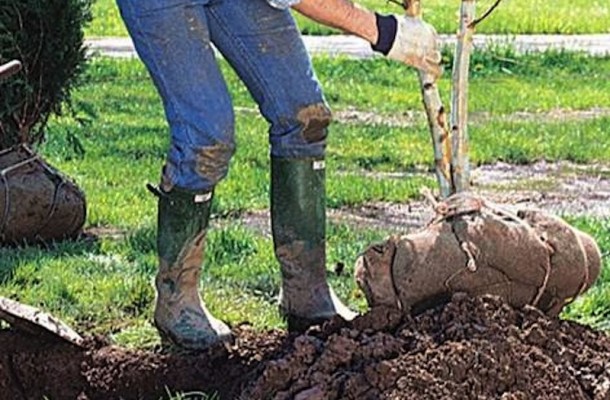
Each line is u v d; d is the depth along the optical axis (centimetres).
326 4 776
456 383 691
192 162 782
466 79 812
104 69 2761
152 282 1067
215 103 774
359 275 788
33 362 822
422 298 767
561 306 802
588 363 734
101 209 1410
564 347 741
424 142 1969
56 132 1938
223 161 788
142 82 2620
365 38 795
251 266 1147
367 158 1833
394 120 2220
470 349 704
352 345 729
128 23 774
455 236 771
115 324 980
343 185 1585
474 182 1697
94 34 3575
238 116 2198
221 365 814
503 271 769
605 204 1567
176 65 767
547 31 3703
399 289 769
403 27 795
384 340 730
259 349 824
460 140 816
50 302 1025
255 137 1966
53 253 1214
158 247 824
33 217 1255
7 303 834
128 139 1931
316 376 716
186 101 773
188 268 823
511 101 2439
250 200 1506
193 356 823
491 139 1984
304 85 795
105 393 812
